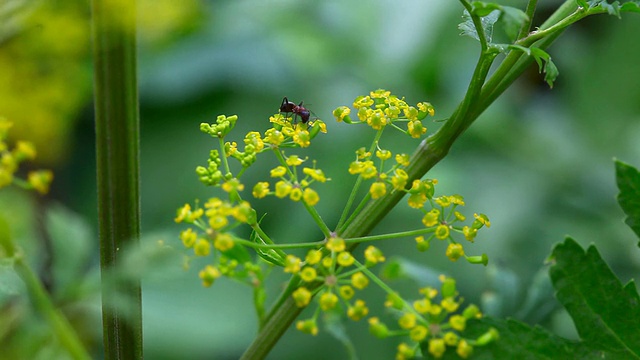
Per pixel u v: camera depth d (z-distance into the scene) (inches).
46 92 21.5
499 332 22.3
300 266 21.7
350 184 34.5
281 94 38.2
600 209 34.8
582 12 22.4
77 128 38.2
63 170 37.4
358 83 36.5
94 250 36.6
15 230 21.1
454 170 35.4
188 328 28.7
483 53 22.1
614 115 35.9
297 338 34.4
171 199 38.3
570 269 22.8
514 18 21.4
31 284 21.2
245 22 38.7
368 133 35.2
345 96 36.2
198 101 39.3
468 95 22.4
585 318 22.7
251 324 30.2
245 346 30.6
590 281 22.8
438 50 36.1
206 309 29.2
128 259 21.2
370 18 36.6
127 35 22.0
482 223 22.0
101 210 22.4
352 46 36.5
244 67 38.4
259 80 38.3
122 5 21.7
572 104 37.0
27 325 21.3
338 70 36.8
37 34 21.4
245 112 38.9
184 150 39.0
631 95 35.6
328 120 35.7
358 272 21.5
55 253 22.3
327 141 35.4
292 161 22.0
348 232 22.6
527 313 25.0
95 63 22.1
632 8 22.2
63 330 21.3
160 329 28.8
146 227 37.9
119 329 22.1
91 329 22.3
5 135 21.0
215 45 38.6
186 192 38.3
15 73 21.4
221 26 38.5
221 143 22.5
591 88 36.3
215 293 29.7
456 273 33.8
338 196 34.3
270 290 31.9
